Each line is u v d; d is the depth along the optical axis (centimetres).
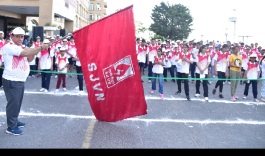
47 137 550
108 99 633
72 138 549
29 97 912
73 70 1662
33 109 766
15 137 542
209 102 959
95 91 632
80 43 616
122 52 615
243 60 1320
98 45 618
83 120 679
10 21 3722
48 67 1015
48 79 1019
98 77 625
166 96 1029
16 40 545
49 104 832
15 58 545
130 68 618
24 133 568
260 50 1659
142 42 1506
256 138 597
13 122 557
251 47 1719
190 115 773
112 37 615
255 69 1020
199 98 1020
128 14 610
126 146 516
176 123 688
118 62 618
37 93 984
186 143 546
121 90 627
